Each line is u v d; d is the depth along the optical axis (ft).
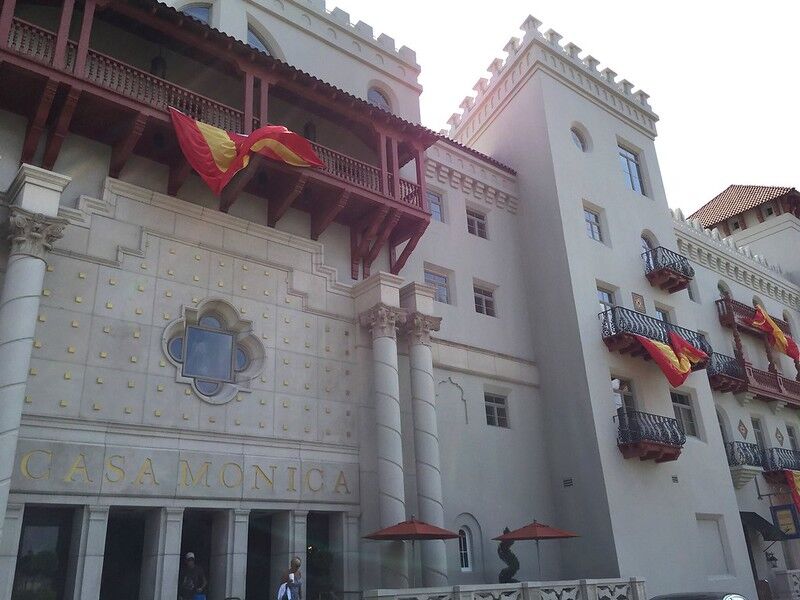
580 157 79.87
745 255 111.34
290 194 52.44
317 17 68.23
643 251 82.99
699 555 67.10
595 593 49.34
